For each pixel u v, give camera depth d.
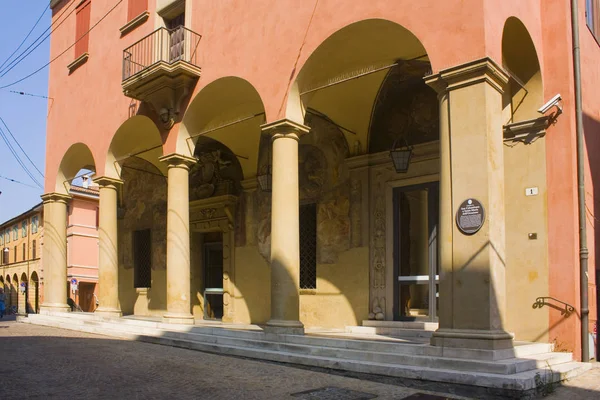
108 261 15.85
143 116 14.69
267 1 11.42
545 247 9.72
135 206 19.75
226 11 12.43
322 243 13.57
